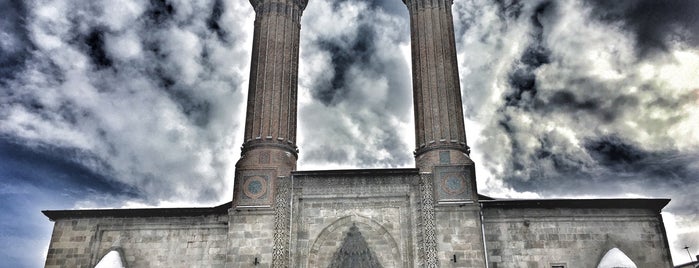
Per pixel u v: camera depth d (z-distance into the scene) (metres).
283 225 30.97
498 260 31.20
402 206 31.48
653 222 32.22
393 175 32.28
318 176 32.47
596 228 32.00
